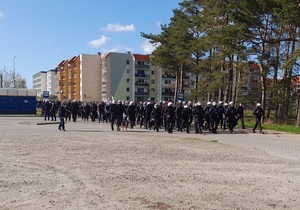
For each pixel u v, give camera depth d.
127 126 25.08
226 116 23.33
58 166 9.91
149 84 95.88
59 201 6.45
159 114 23.53
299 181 8.52
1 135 18.94
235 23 26.84
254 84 52.31
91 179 8.30
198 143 16.47
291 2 24.36
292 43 30.39
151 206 6.21
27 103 46.34
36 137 17.92
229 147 15.20
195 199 6.76
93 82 102.12
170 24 41.78
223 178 8.72
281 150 14.62
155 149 13.97
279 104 31.81
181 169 9.81
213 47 33.88
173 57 42.25
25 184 7.72
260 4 26.33
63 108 22.78
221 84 33.50
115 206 6.18
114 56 93.75
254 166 10.54
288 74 29.58
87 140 16.83
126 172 9.19
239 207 6.31
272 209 6.27
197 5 39.00
